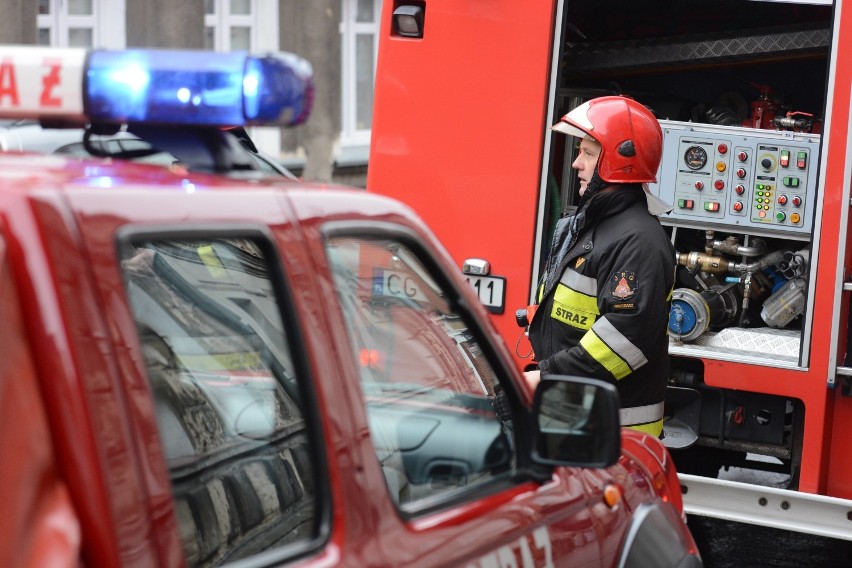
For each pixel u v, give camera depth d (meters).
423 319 2.47
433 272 2.45
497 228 5.77
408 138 5.86
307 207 2.07
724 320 6.04
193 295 2.16
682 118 7.12
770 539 6.23
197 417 2.26
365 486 2.05
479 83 5.75
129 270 2.08
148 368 2.13
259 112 1.96
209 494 2.29
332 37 14.02
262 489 2.20
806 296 5.47
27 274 1.52
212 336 2.17
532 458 2.53
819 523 5.27
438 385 2.51
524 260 5.75
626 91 7.16
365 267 2.26
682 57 6.79
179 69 1.96
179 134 2.12
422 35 5.82
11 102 1.96
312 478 2.01
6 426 1.46
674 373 5.95
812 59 6.82
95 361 1.56
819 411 5.49
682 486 5.42
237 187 1.96
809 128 6.13
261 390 2.20
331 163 14.27
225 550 2.25
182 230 1.77
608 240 4.56
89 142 2.17
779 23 6.78
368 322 2.37
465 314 2.49
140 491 1.60
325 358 2.01
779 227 5.89
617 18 7.00
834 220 5.39
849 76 5.33
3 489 1.44
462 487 2.46
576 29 6.97
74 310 1.54
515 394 2.58
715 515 5.36
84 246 1.59
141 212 1.71
